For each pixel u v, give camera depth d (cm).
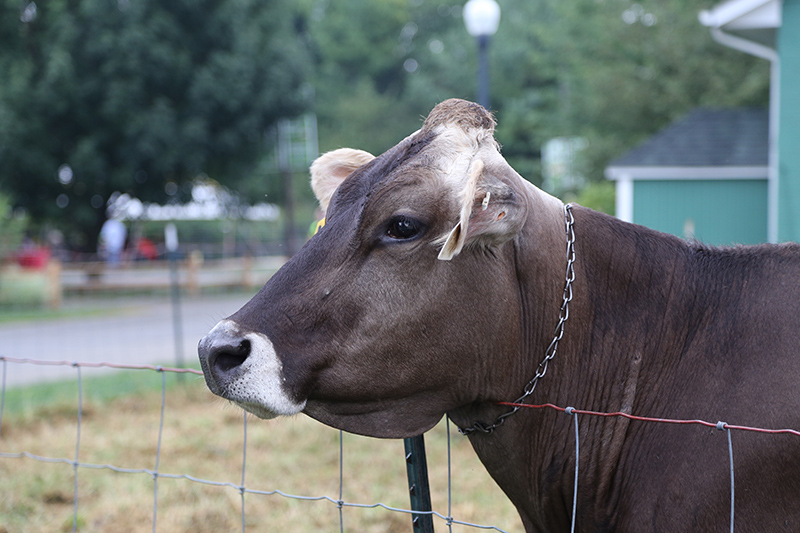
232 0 2398
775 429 218
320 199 284
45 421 776
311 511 534
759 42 1136
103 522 527
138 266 2197
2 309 1644
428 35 5156
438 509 529
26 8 2253
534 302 251
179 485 586
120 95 2189
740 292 247
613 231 265
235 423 759
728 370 236
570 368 257
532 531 279
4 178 2239
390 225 232
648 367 253
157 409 831
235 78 2389
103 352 1176
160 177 2445
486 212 219
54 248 2411
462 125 237
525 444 261
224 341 223
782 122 1000
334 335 233
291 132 3616
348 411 244
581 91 2408
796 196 993
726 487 222
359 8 4841
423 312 233
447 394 247
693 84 2009
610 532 256
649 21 2169
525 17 4275
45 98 2162
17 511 540
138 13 2203
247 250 2605
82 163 2214
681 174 1296
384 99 4600
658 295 257
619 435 253
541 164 3153
